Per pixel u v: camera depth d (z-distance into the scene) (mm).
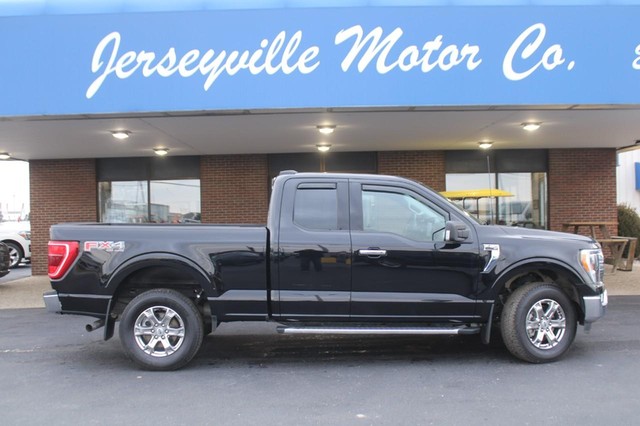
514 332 5180
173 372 5172
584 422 3789
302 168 13180
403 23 7574
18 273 14547
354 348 6062
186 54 7578
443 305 5117
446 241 4996
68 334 6922
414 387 4625
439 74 7617
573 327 5250
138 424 3871
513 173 13250
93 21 7527
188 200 13352
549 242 5234
